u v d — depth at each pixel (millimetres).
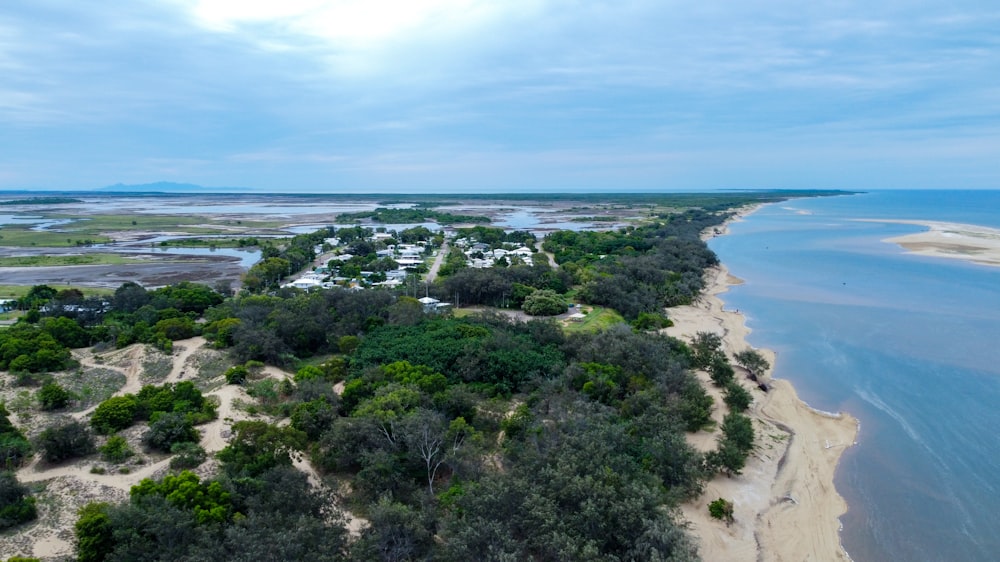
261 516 37156
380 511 37969
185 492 40406
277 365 77938
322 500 41031
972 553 45000
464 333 80812
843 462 58531
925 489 53656
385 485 46094
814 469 56688
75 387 65250
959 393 75062
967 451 60531
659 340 80875
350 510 44875
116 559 34188
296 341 83250
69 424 51156
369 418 51688
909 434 64375
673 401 63188
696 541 43188
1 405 54906
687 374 68875
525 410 57688
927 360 87312
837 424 66938
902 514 49875
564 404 59188
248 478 43812
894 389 76688
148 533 36500
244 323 83875
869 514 49906
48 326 79312
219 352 78438
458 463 47938
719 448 54969
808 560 43969
